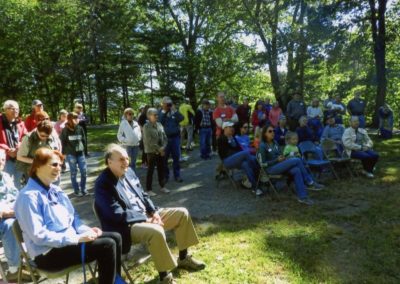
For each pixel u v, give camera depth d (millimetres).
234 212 5785
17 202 2904
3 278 3541
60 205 3158
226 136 7254
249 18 18734
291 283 3533
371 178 7410
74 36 25531
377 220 5121
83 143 7016
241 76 21281
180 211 3881
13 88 26156
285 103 18094
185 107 11688
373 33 15977
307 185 6723
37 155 3021
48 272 2914
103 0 24125
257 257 4098
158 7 21047
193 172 8781
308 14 16812
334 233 4719
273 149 6711
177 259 4047
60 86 27172
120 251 3148
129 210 3551
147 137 6770
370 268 3791
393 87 24562
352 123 7496
